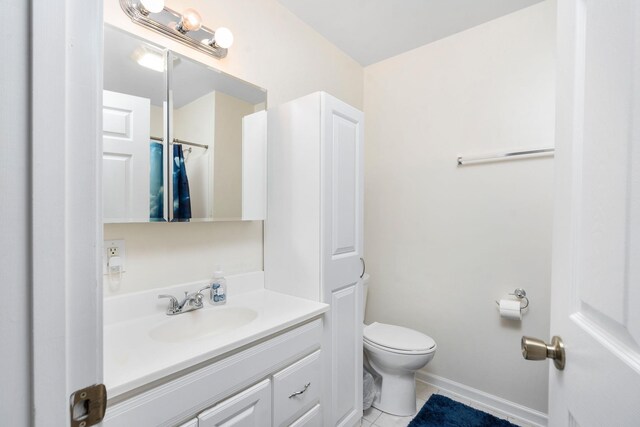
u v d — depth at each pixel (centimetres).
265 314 119
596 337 47
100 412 37
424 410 179
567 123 60
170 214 123
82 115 36
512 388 178
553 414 65
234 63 150
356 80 238
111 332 103
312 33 196
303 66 188
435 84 209
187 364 82
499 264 183
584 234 52
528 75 175
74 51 35
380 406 182
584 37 54
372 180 239
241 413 97
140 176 115
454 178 201
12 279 31
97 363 37
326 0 170
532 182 173
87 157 36
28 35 31
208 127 136
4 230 30
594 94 49
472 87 194
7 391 31
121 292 114
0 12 30
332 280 142
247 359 99
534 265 172
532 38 174
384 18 186
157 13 120
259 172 155
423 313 212
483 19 186
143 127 116
